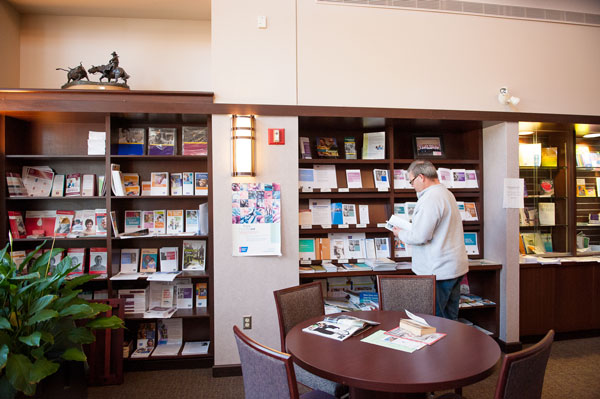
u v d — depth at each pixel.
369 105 3.15
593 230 4.07
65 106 2.85
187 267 3.22
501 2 3.39
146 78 3.60
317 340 1.74
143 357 2.99
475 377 1.38
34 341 1.76
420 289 2.45
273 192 2.99
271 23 3.05
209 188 2.99
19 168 3.17
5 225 2.96
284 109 3.01
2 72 3.18
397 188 3.52
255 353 1.30
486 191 3.61
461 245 2.76
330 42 3.12
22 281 2.16
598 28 3.60
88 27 3.55
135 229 3.28
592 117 3.54
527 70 3.43
